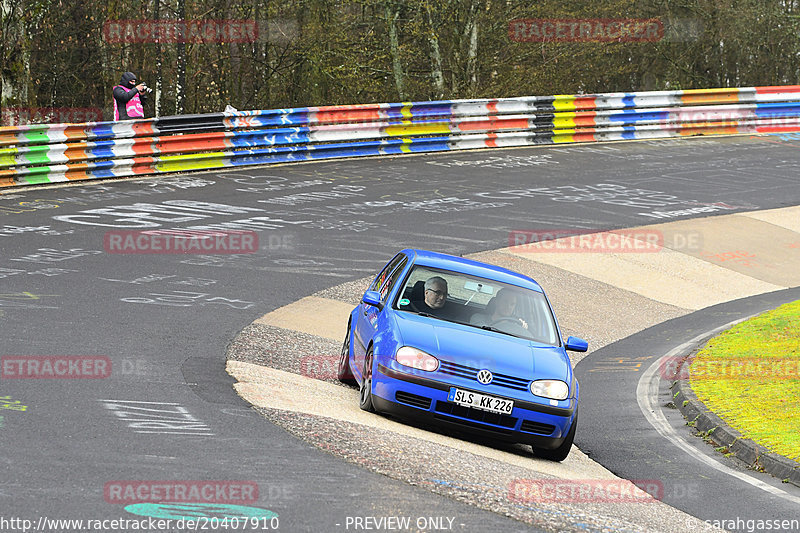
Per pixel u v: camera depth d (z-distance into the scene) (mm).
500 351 12289
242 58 58656
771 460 12391
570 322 21609
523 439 11945
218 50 58031
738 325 21047
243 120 35844
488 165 37938
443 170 36531
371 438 10883
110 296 18188
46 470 8664
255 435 10477
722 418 14367
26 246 22031
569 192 33812
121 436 9961
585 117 44094
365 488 9031
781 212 32688
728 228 30266
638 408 15742
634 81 75438
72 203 27797
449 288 13531
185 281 20156
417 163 37844
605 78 68812
